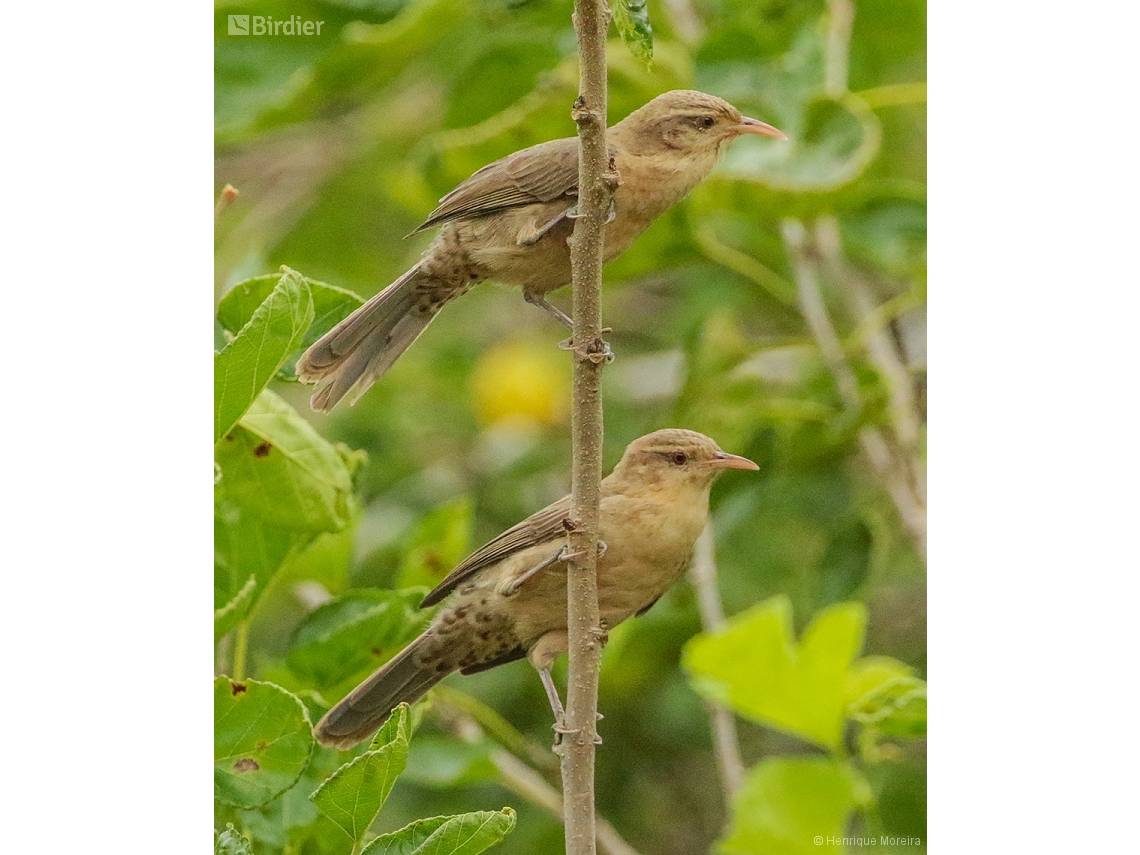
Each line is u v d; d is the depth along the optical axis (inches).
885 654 460.1
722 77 456.8
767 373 498.0
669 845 471.2
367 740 368.8
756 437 467.8
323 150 551.5
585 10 279.7
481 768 405.7
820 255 510.0
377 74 480.1
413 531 439.8
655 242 465.1
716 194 442.9
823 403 484.4
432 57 505.7
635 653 473.4
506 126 437.4
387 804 447.2
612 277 482.6
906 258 465.1
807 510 483.2
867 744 382.0
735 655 369.1
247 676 422.3
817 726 374.0
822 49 462.3
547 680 370.6
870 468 481.4
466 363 545.3
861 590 436.1
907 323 496.4
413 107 545.6
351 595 380.2
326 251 540.1
